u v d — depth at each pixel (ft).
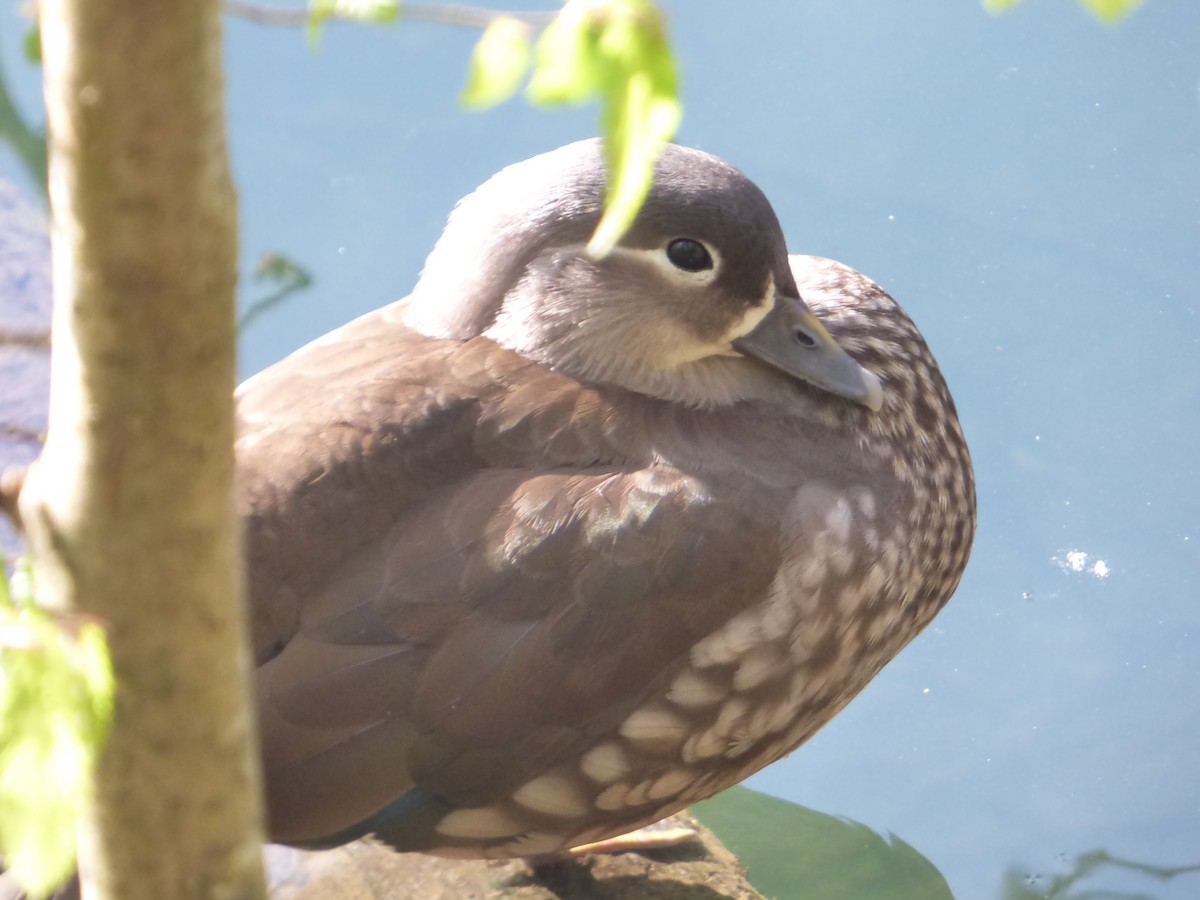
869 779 26.27
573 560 17.81
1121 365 31.14
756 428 19.83
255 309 31.55
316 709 17.21
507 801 18.52
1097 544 29.07
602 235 6.37
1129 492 29.55
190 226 7.10
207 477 8.00
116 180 6.88
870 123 34.17
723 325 19.89
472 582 17.57
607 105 6.22
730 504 18.56
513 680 17.67
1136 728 26.48
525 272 19.92
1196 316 31.71
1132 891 23.85
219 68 6.87
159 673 8.62
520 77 6.57
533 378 19.08
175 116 6.77
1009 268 32.35
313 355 19.42
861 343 21.44
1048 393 30.89
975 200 33.19
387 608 17.40
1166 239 32.65
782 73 34.96
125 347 7.42
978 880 24.38
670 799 19.85
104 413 7.66
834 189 33.30
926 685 27.73
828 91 34.71
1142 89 34.88
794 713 19.75
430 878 20.93
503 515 17.80
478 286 20.03
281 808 17.43
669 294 19.75
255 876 9.90
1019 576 28.89
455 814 18.58
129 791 9.21
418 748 17.61
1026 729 26.63
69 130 6.77
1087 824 25.05
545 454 18.53
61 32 6.57
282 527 17.35
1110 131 34.19
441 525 17.70
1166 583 28.48
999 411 30.66
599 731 18.31
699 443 19.19
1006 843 24.93
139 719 8.83
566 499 18.01
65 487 8.04
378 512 17.66
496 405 18.58
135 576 8.25
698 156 20.02
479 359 19.11
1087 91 34.86
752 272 19.69
